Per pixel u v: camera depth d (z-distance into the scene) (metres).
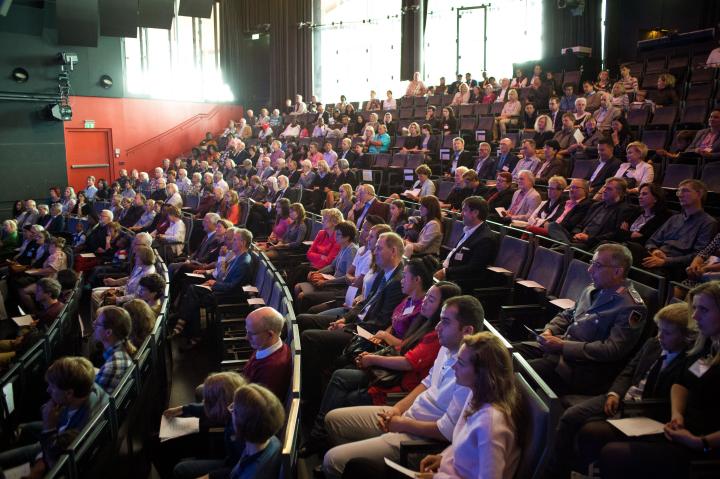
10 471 3.20
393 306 3.96
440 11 16.20
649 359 2.79
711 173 6.12
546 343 3.17
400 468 2.31
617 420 2.51
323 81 18.41
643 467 2.32
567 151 8.13
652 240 4.79
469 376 2.22
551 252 4.46
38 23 15.23
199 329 5.82
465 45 15.97
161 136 17.81
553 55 14.47
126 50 17.00
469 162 8.99
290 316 3.63
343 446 2.67
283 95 18.56
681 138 7.24
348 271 5.29
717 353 2.46
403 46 16.58
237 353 4.79
